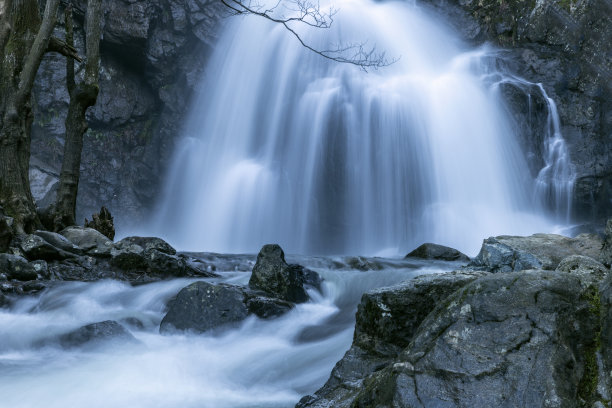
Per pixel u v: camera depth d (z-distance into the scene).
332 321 7.95
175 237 30.19
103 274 10.11
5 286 8.80
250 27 31.34
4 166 11.26
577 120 28.81
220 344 6.87
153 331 7.67
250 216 30.09
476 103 29.42
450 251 13.16
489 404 2.86
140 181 30.12
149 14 28.80
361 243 29.20
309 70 31.22
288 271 8.88
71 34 13.17
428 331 3.31
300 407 4.11
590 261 3.68
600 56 29.00
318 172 29.94
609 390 2.84
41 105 27.47
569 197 28.31
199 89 30.53
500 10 30.95
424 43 31.67
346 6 32.03
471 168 28.86
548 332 3.07
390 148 29.44
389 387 3.14
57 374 5.77
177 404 5.09
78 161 12.94
